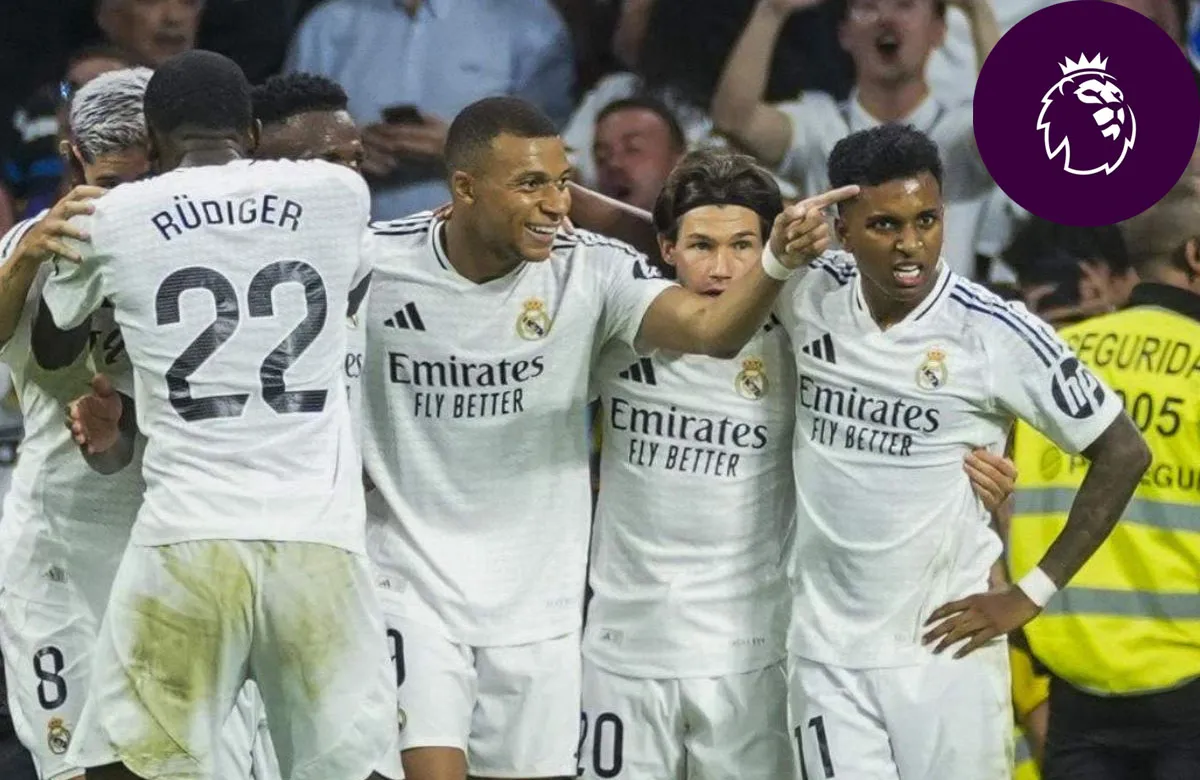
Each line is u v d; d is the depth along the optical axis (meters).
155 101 17.52
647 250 22.81
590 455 22.42
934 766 19.20
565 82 29.86
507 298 19.47
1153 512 23.36
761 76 29.11
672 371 19.92
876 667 19.20
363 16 29.94
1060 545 19.17
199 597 16.41
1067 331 24.05
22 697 19.73
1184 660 23.38
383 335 19.59
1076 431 18.98
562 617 19.91
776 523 20.28
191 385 16.66
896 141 18.34
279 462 16.69
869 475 19.16
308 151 20.28
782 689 20.33
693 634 20.12
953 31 28.95
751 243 19.98
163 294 16.72
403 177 29.22
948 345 18.98
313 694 16.78
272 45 30.11
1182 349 23.36
